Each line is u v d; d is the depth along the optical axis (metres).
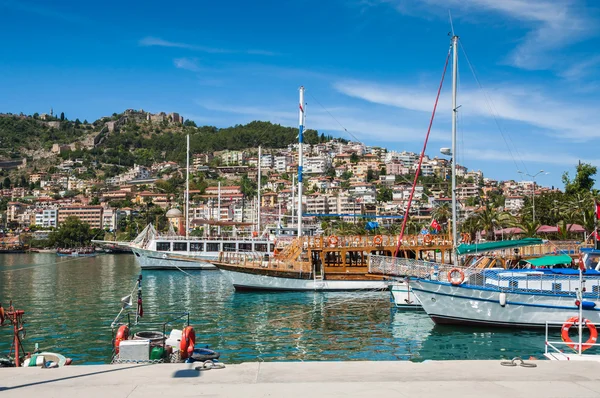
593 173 96.56
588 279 35.72
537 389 12.88
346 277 58.97
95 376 14.05
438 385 13.20
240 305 49.78
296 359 28.97
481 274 36.91
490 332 35.03
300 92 67.00
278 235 109.69
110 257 159.75
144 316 43.44
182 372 14.40
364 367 14.90
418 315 42.75
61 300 54.66
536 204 104.50
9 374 14.33
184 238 99.00
